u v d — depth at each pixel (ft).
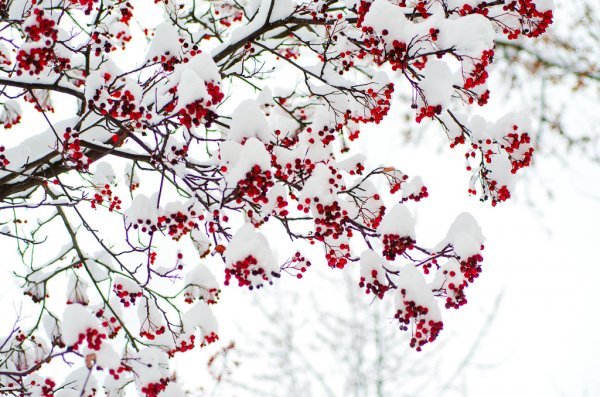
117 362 11.39
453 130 17.63
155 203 16.02
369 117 18.16
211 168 16.57
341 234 15.33
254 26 18.12
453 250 14.79
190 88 11.55
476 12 14.66
